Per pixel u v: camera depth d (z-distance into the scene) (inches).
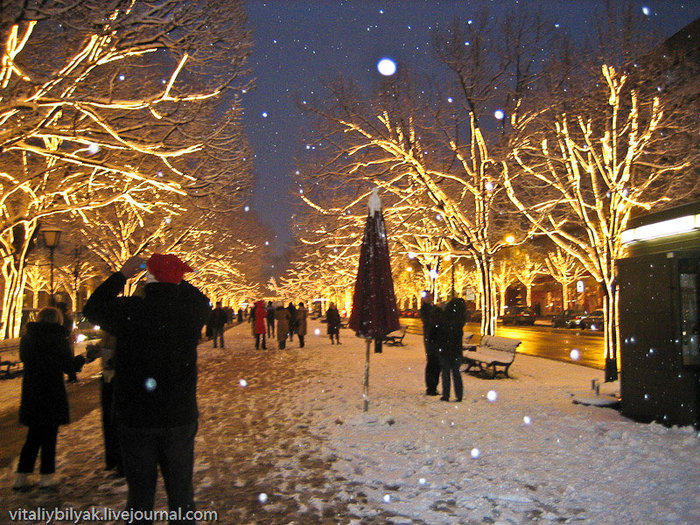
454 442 282.4
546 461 246.2
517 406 378.6
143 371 139.5
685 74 543.8
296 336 1398.9
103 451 280.1
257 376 581.6
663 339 306.2
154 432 138.6
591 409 366.3
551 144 616.7
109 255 962.7
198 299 149.9
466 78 650.2
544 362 699.4
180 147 477.1
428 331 438.9
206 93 483.8
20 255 735.1
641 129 546.0
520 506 195.9
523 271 2362.2
